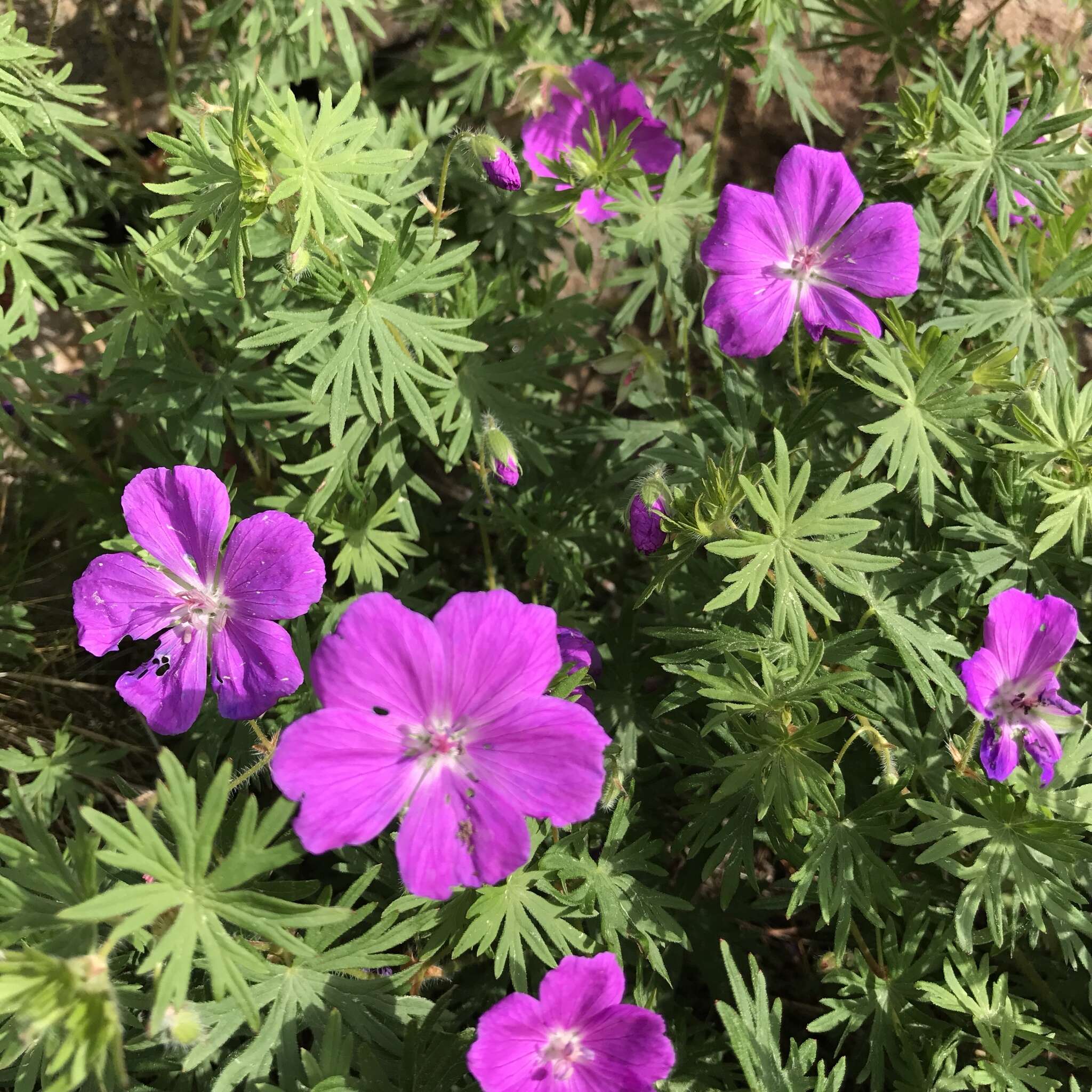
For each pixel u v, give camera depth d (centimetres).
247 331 23
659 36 27
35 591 26
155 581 17
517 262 28
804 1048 18
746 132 31
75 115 24
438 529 28
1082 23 29
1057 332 23
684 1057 21
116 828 14
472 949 21
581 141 27
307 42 27
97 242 27
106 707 25
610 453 27
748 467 21
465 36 29
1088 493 20
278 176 19
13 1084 18
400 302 23
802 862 20
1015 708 19
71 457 27
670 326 28
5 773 23
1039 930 19
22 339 27
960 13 28
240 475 27
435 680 15
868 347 20
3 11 27
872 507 22
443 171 21
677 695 20
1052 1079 19
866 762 22
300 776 14
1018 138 23
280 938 14
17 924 15
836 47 28
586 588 25
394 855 20
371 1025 17
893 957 20
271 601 17
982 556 21
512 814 15
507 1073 16
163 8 29
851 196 20
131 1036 18
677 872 23
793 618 18
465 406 23
